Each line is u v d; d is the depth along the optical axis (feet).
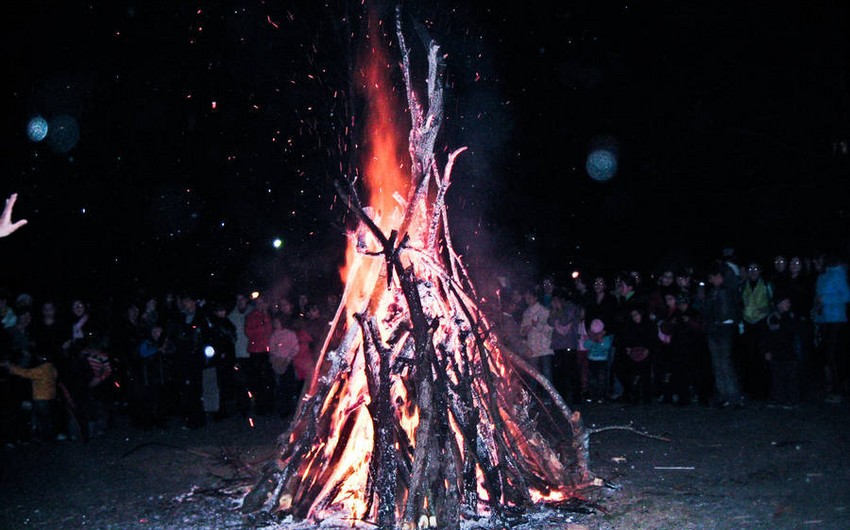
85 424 32.94
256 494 20.29
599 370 37.86
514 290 39.34
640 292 36.76
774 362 34.55
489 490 19.20
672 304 35.53
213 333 35.99
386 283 21.29
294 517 19.47
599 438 28.58
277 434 32.48
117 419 39.73
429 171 20.11
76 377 32.91
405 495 18.67
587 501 20.06
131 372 36.45
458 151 21.98
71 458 29.27
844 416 30.55
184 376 35.12
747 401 35.53
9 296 38.24
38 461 28.99
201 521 19.88
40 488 24.58
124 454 29.45
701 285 36.09
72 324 36.29
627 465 24.29
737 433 28.32
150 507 21.59
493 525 18.48
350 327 20.61
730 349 34.01
